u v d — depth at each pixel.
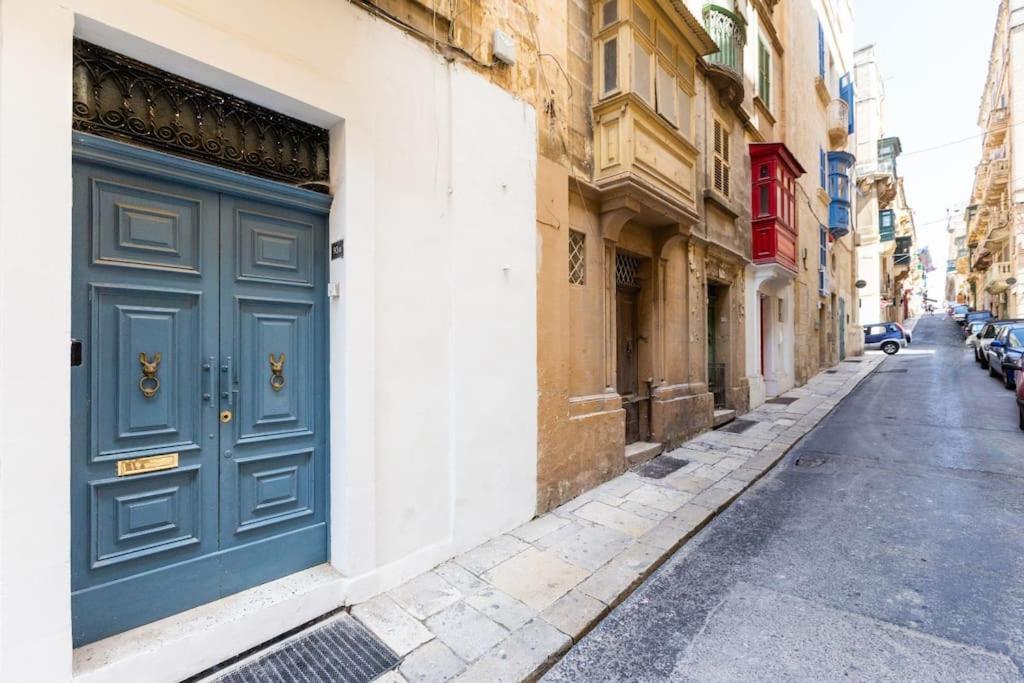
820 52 15.09
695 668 2.42
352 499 2.79
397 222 3.08
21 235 1.77
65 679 1.88
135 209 2.24
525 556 3.47
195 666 2.21
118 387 2.18
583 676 2.39
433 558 3.28
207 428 2.46
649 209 5.36
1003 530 3.81
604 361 5.24
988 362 12.86
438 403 3.33
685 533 3.87
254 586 2.63
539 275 4.24
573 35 4.80
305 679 2.26
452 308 3.42
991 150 23.41
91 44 2.09
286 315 2.77
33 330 1.80
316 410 2.90
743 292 9.23
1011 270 18.95
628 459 5.50
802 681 2.29
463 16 3.58
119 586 2.19
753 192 9.70
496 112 3.77
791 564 3.45
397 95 3.08
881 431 7.43
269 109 2.66
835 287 17.69
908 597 2.96
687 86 6.06
